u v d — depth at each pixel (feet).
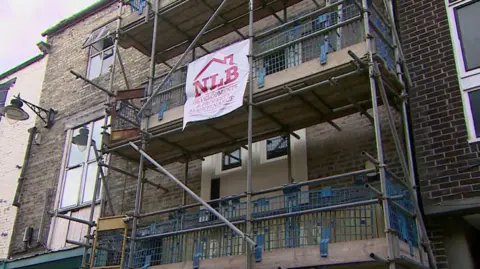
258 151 34.01
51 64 54.39
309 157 31.48
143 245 30.99
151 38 39.47
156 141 33.63
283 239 25.16
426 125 26.84
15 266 43.42
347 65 25.58
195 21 37.47
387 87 26.37
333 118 30.30
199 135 32.89
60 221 44.09
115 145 34.73
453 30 28.04
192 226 29.94
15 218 48.14
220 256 26.86
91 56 50.52
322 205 25.41
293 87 27.45
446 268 24.48
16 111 46.16
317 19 29.58
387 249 21.31
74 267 39.09
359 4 26.45
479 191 24.17
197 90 30.45
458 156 25.34
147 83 36.55
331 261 22.59
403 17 30.04
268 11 36.35
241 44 29.50
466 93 26.40
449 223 25.11
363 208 25.05
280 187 25.79
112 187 41.47
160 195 38.34
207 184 35.78
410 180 24.95
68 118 49.03
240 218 27.81
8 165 52.16
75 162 46.32
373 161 22.16
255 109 29.14
